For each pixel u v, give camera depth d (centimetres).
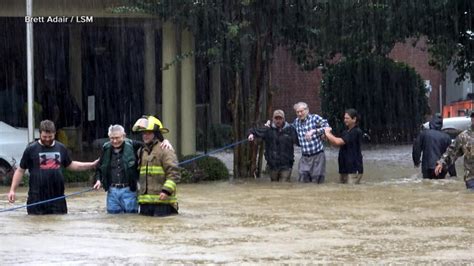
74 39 3525
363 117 3956
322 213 1769
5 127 2589
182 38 2794
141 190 1733
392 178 2558
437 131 2452
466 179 2170
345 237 1462
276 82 4591
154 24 3066
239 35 2506
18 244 1393
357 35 2769
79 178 2528
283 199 2022
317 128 2386
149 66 3478
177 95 2841
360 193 2130
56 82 3541
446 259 1271
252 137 2450
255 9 2558
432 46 3139
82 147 3453
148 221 1658
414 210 1805
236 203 1948
